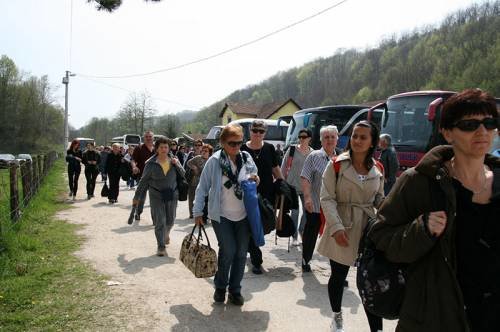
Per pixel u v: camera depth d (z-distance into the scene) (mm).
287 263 6172
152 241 7395
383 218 2074
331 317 4207
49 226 8523
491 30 50156
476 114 1898
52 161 31328
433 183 1963
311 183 5539
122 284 4977
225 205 4410
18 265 5430
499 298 1903
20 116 75000
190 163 10008
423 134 11680
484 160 2070
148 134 9477
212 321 4051
